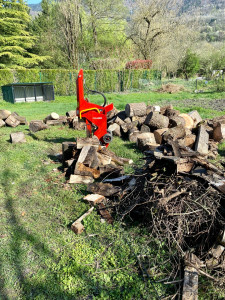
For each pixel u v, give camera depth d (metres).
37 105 16.33
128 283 2.62
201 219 2.99
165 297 2.46
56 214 3.79
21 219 3.66
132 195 3.82
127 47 32.59
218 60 33.09
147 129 7.57
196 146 5.98
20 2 29.91
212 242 2.88
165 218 3.13
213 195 3.17
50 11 35.19
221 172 3.59
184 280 2.48
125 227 3.45
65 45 30.75
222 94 18.62
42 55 30.62
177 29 29.38
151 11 28.28
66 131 8.80
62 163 5.68
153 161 4.06
